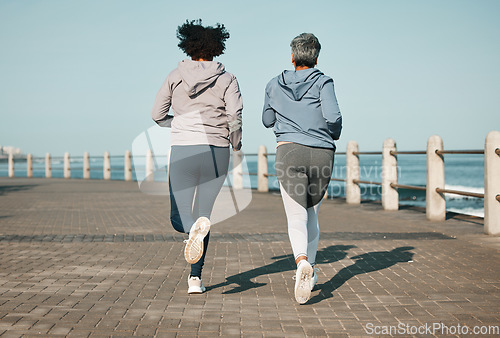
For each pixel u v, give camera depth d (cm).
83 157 2677
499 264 535
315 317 366
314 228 434
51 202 1298
